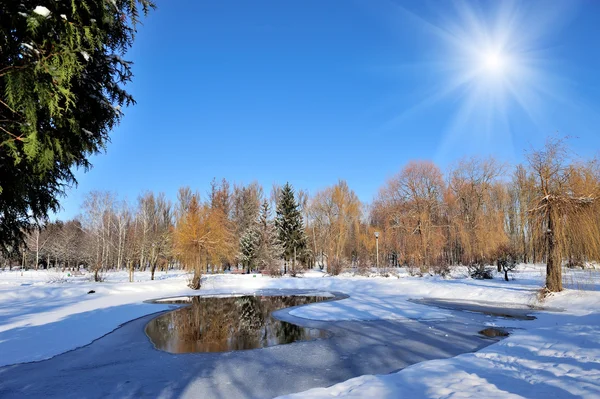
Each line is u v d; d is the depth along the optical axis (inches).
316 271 1707.7
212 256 1087.6
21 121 175.6
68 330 441.1
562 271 623.8
